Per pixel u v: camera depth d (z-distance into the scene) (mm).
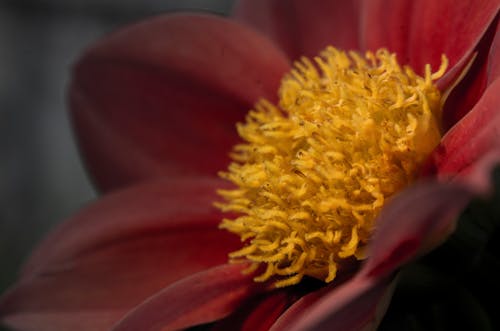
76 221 214
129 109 224
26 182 413
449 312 192
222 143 220
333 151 191
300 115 196
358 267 191
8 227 399
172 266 209
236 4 228
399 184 189
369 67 202
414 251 177
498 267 190
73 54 433
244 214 203
